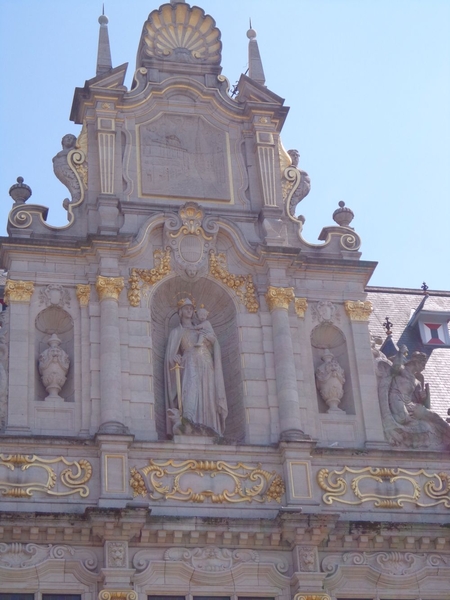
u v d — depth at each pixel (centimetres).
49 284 3766
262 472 3597
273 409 3719
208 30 4294
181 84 4153
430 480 3719
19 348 3650
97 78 4047
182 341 3812
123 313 3756
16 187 3903
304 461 3609
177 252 3878
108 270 3762
